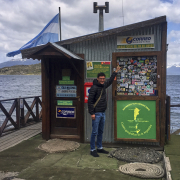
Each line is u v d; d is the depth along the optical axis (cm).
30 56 484
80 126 514
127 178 337
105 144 497
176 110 1927
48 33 852
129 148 470
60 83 527
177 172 325
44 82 528
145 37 472
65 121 532
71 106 526
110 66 489
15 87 6069
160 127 472
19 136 577
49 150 455
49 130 533
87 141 513
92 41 496
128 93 486
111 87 489
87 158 421
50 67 529
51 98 534
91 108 420
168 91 4638
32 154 440
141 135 475
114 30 474
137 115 475
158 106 466
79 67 507
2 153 445
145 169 366
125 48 481
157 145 476
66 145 486
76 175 346
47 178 335
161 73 465
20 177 338
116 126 483
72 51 507
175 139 528
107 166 383
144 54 469
